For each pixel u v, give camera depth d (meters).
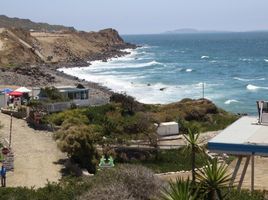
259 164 41.12
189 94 93.12
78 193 23.95
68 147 38.62
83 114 52.66
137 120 50.47
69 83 93.50
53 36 182.75
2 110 57.12
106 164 38.81
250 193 24.83
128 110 59.50
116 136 47.75
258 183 36.00
